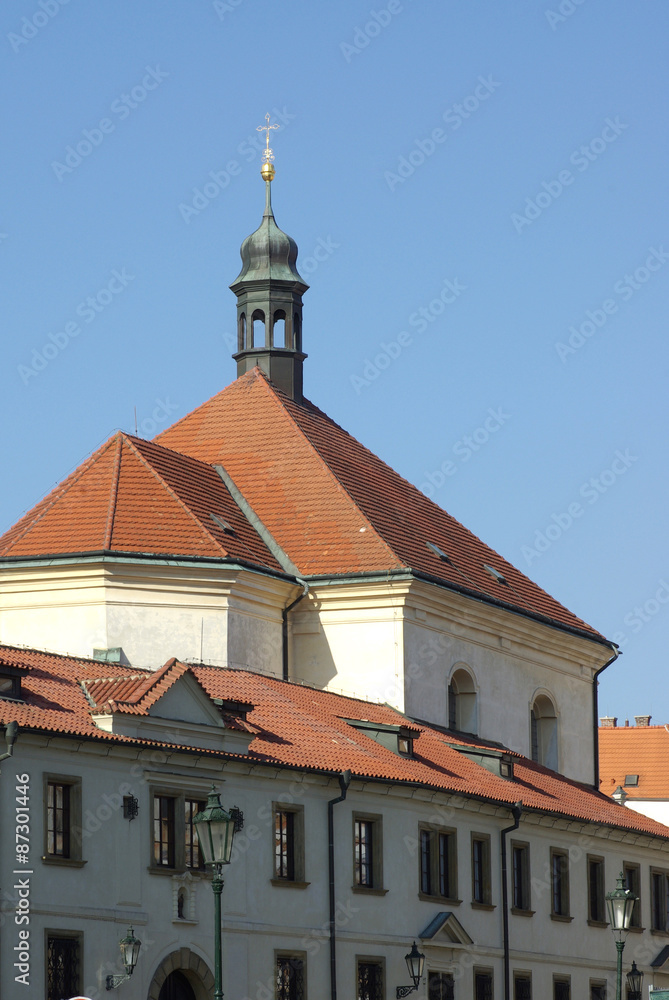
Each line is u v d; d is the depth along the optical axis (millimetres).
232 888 56875
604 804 84062
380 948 62344
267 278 91250
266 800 58938
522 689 85375
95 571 70062
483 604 81125
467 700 80688
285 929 58656
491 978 68688
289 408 87438
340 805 61906
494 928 69375
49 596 70750
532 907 72562
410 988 62844
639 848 82875
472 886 68438
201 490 79062
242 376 90000
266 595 74812
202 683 62719
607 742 135750
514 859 72125
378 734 67750
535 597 90312
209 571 71500
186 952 54781
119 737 53219
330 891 60750
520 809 70625
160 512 73938
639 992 78625
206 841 44938
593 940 77375
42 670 56531
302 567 77562
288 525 79938
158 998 53750
